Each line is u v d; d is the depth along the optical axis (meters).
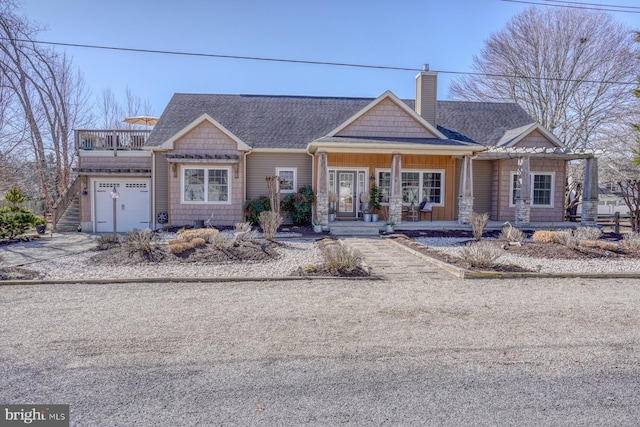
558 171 17.31
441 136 16.19
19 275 7.58
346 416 2.99
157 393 3.32
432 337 4.62
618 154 24.28
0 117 19.98
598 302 6.09
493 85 30.08
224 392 3.35
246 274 7.89
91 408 3.09
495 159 17.08
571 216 21.53
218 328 4.88
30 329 4.81
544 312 5.57
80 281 7.24
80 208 16.36
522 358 4.06
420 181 17.02
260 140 16.73
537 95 28.69
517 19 28.84
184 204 15.58
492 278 7.73
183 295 6.44
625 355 4.14
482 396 3.30
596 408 3.12
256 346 4.33
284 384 3.49
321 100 19.97
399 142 15.00
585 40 26.12
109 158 16.36
